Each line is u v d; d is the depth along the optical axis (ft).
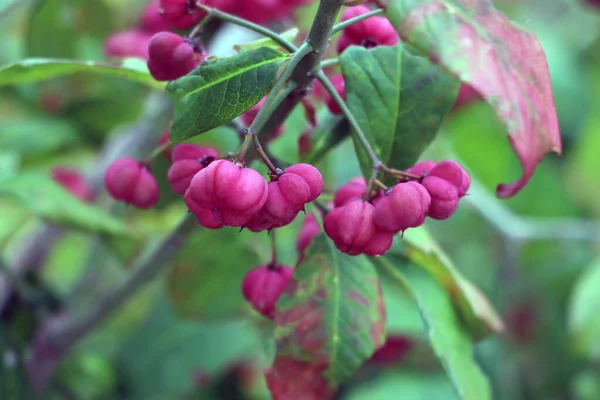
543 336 1.53
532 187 1.78
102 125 1.25
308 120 0.80
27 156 1.24
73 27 1.20
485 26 0.64
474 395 0.81
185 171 0.72
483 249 1.72
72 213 0.96
